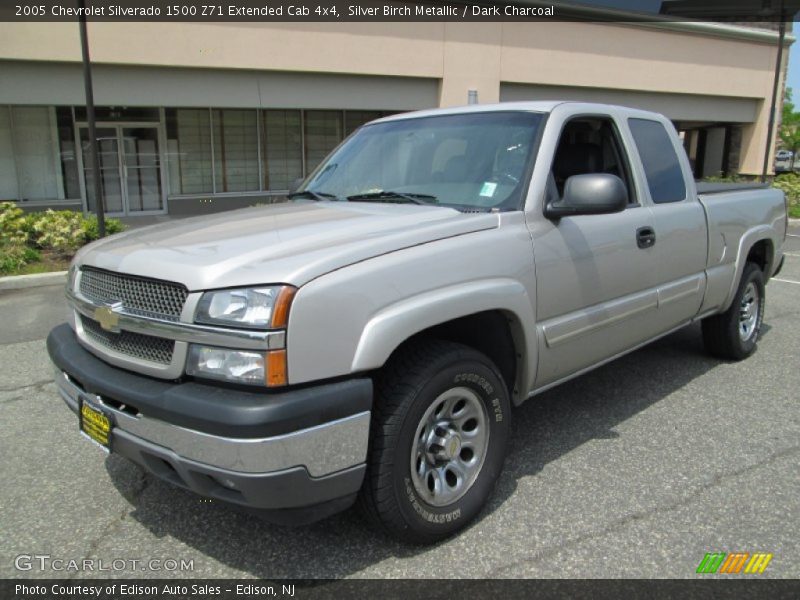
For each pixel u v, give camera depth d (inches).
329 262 97.6
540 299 129.2
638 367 209.9
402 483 105.8
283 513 96.7
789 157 1507.1
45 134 617.0
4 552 114.0
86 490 134.9
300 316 92.6
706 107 863.1
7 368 212.5
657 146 173.2
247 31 551.5
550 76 715.4
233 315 92.7
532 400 182.4
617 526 120.0
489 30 663.1
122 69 523.8
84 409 111.6
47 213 431.5
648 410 174.2
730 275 195.9
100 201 353.7
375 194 144.9
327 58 588.4
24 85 499.2
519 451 150.4
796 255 456.4
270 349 91.2
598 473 139.8
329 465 95.7
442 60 642.2
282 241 105.7
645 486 134.3
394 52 617.0
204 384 96.4
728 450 150.5
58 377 123.5
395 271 103.7
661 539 116.0
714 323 209.2
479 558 111.0
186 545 115.6
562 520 122.1
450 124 153.7
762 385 193.0
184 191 673.6
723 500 128.9
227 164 684.1
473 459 121.2
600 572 107.2
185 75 545.6
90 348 114.3
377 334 99.1
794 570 107.7
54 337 126.7
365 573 107.3
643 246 155.7
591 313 142.6
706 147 1013.2
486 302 115.6
